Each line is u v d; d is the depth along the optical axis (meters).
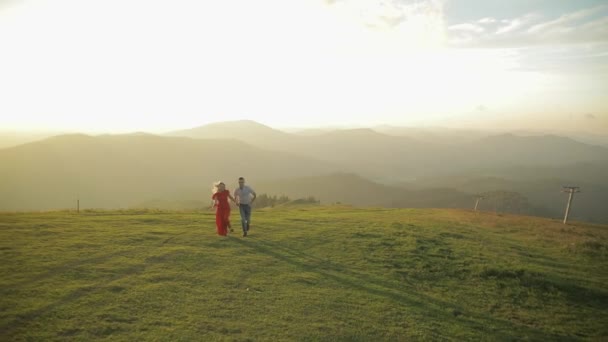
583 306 12.95
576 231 25.98
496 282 14.08
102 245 13.52
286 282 11.36
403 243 18.05
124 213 22.95
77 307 8.43
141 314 8.42
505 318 11.14
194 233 16.84
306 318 9.08
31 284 9.40
